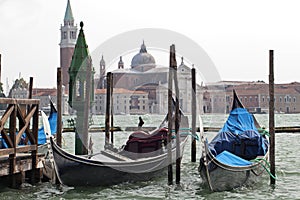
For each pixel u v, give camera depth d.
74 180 13.08
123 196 12.65
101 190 13.26
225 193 12.98
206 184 13.10
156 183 14.38
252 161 14.19
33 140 13.41
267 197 12.65
